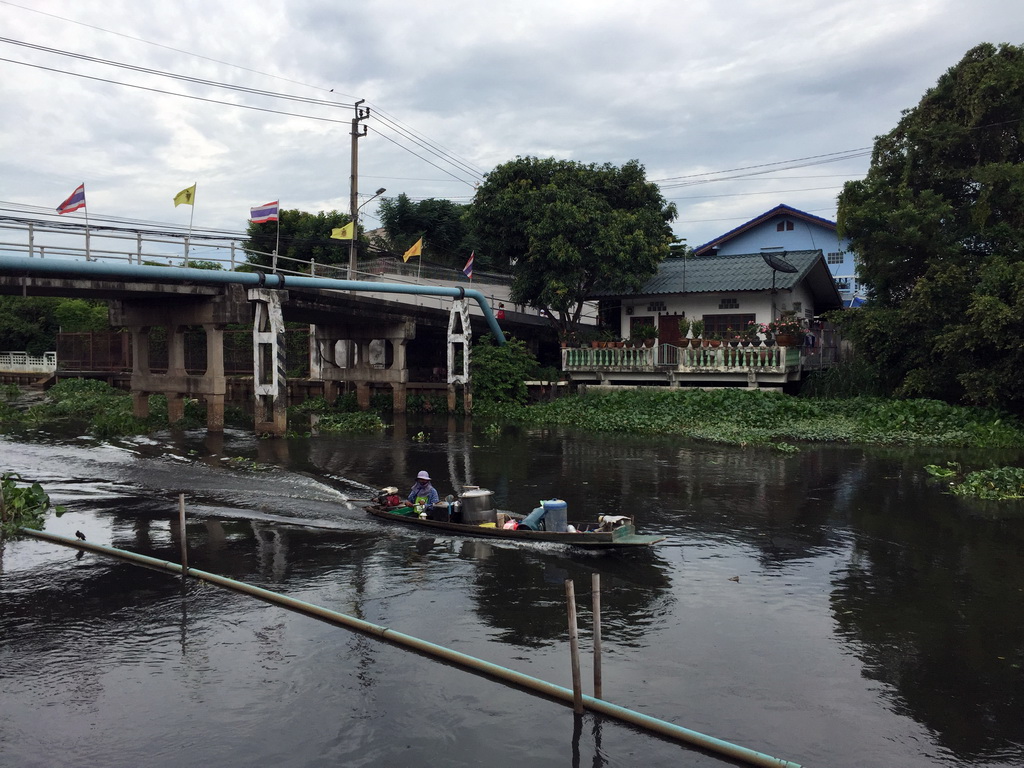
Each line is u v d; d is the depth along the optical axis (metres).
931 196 27.28
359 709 7.42
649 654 8.55
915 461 20.83
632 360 32.62
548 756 6.61
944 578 11.16
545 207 33.62
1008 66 26.06
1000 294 24.53
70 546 12.90
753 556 12.20
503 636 9.02
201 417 30.52
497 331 35.94
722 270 35.06
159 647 8.84
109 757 6.66
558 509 12.62
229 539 13.16
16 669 8.30
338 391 39.66
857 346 28.75
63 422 30.64
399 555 12.15
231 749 6.76
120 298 26.25
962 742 6.85
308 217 46.97
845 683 7.92
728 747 6.53
